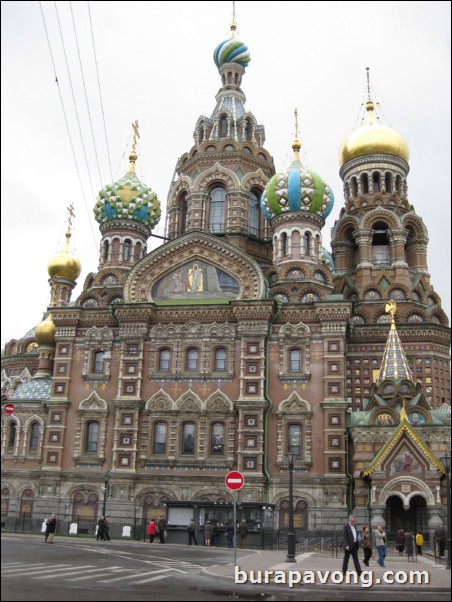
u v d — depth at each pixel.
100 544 43.31
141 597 18.77
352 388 62.66
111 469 54.62
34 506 55.59
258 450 52.91
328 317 55.56
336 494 51.62
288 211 63.97
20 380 78.25
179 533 48.97
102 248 68.62
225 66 81.25
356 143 75.69
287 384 55.03
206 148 74.19
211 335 56.78
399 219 71.00
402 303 66.44
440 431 51.72
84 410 56.97
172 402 55.72
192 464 54.03
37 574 23.36
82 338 59.25
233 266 58.97
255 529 46.97
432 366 62.50
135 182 69.88
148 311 57.75
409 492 48.28
